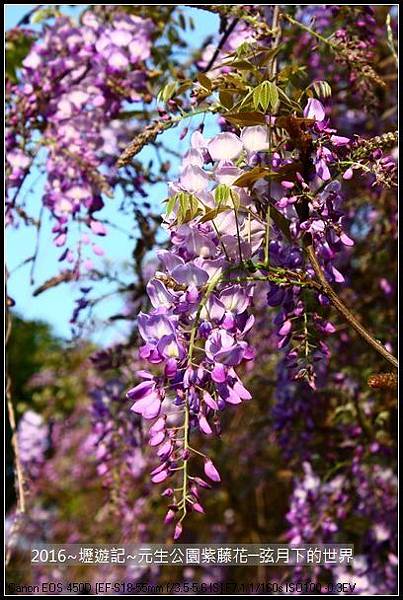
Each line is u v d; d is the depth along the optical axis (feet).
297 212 6.86
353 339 14.28
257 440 18.85
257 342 15.71
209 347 5.96
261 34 8.80
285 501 19.76
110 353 13.66
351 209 14.83
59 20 12.29
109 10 12.89
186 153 6.84
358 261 15.62
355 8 10.43
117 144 11.89
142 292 12.98
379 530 13.79
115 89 11.95
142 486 18.26
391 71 14.14
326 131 6.68
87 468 26.35
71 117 11.82
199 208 6.34
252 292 6.42
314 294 7.47
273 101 6.56
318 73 12.44
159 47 12.92
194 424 6.15
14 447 10.95
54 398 25.90
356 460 13.55
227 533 20.62
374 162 6.67
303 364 7.37
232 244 6.40
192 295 6.01
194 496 5.89
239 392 5.94
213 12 9.28
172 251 6.53
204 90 7.52
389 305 14.60
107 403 13.94
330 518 13.52
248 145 6.84
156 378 6.13
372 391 13.78
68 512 26.04
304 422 14.23
